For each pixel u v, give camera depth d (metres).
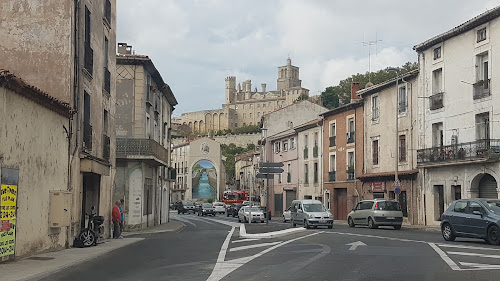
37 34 17.89
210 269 11.64
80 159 18.81
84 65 19.55
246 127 163.00
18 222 13.33
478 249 15.41
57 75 17.75
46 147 15.34
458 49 31.58
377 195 40.41
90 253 15.25
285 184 60.72
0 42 17.81
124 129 32.12
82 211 19.91
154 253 15.45
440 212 33.06
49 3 17.98
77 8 18.58
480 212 18.11
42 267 11.84
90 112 20.41
